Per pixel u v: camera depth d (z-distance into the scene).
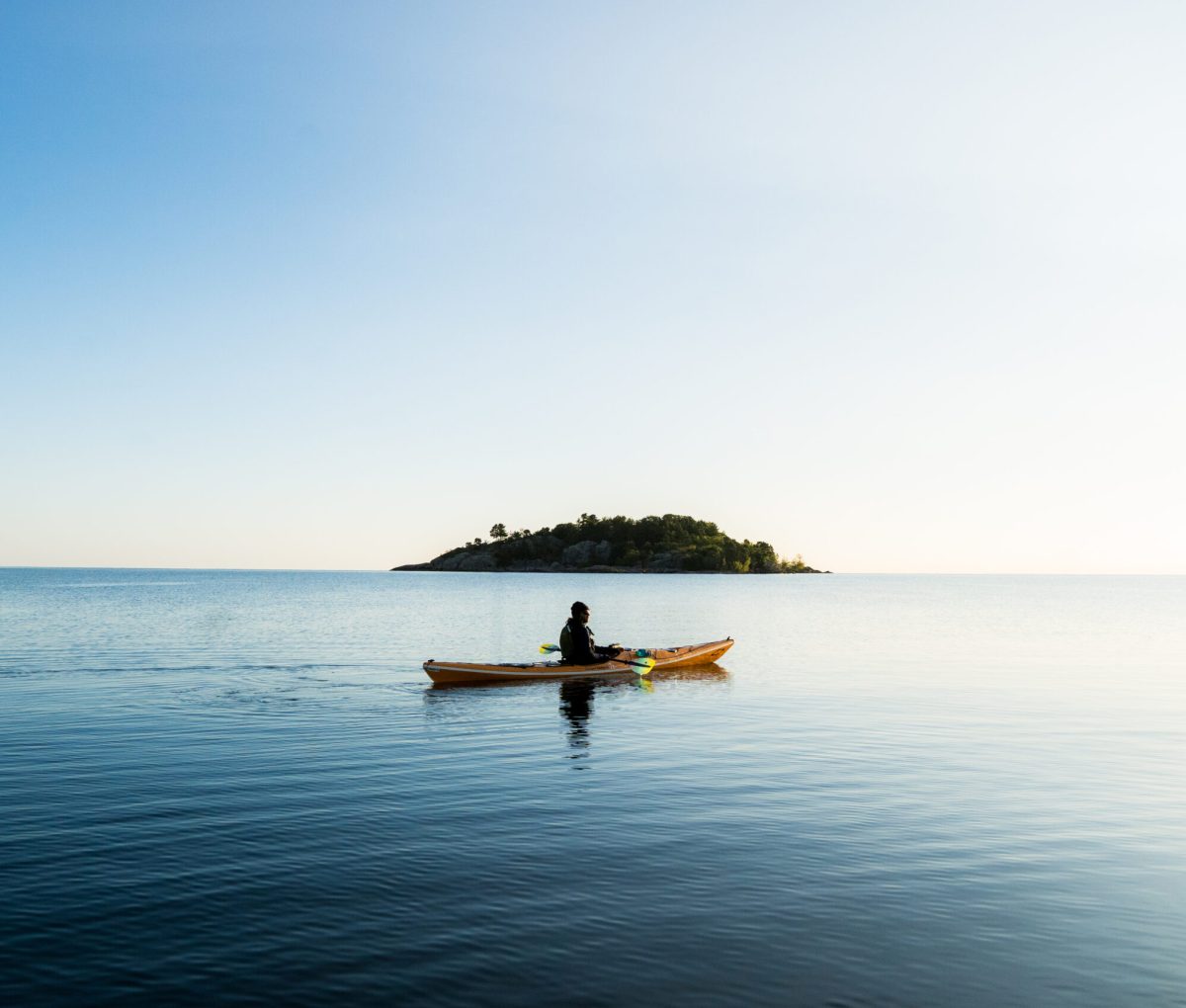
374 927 7.23
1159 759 13.99
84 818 10.36
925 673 26.33
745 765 13.41
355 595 104.75
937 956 6.77
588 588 143.12
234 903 7.71
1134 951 6.89
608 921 7.36
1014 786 12.13
